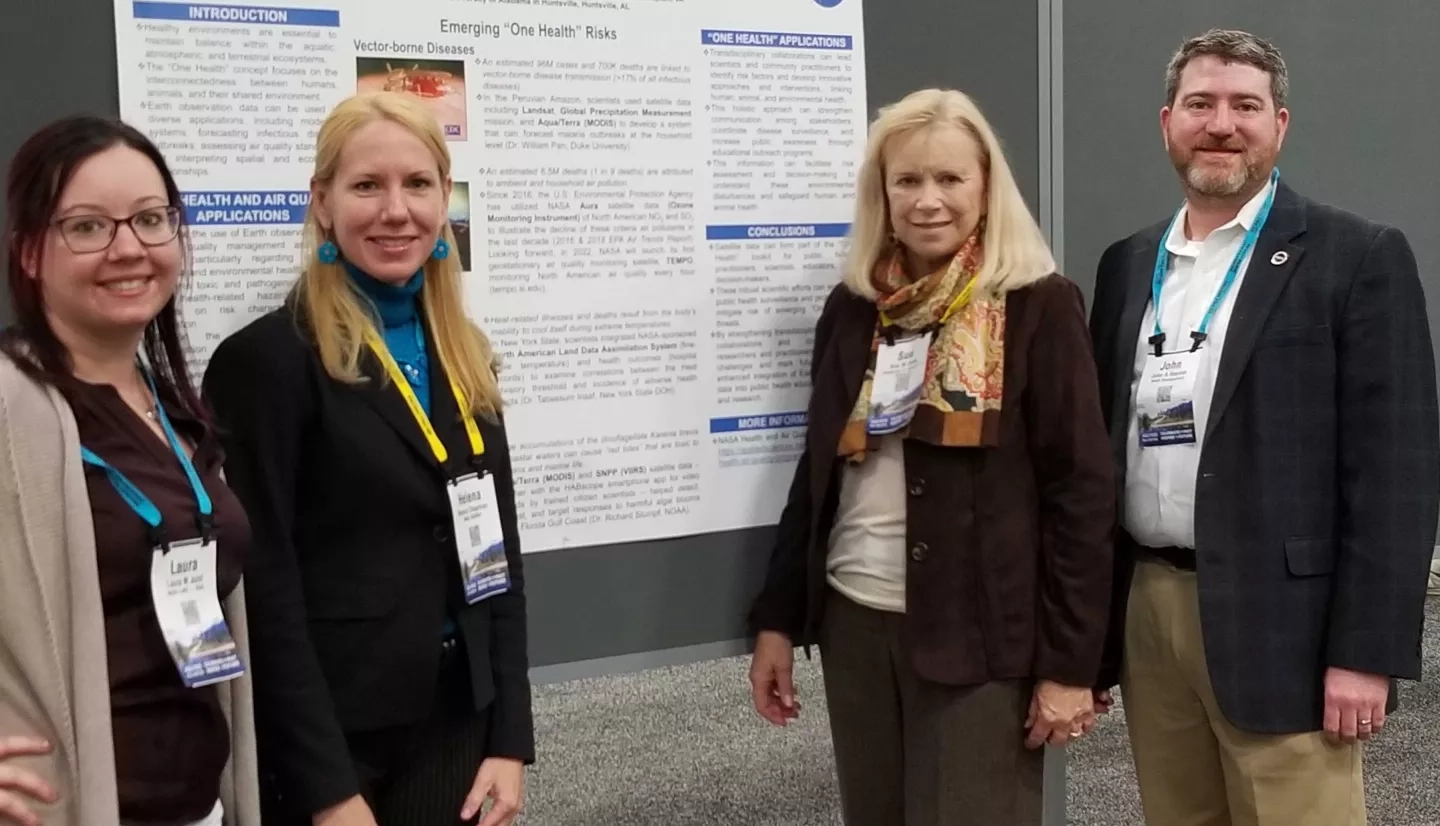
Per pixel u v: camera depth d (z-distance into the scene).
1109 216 2.67
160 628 1.11
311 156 1.69
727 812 3.10
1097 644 1.61
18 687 1.08
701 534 1.98
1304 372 1.66
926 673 1.63
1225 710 1.67
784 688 1.92
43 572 1.05
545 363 1.85
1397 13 2.95
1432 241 3.06
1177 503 1.73
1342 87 2.92
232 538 1.20
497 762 1.47
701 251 1.94
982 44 2.13
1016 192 1.69
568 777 3.37
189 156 1.62
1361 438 1.62
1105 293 1.94
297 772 1.29
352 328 1.35
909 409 1.65
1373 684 1.61
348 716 1.35
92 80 1.58
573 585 1.89
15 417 1.05
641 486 1.93
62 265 1.08
